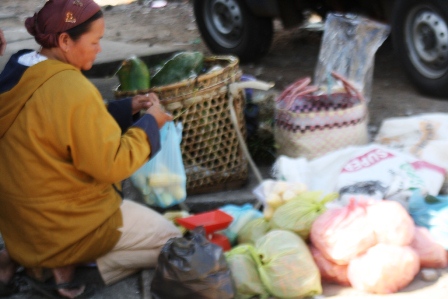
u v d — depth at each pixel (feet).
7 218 10.74
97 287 11.21
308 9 22.31
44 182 10.17
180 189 12.46
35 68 10.00
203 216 11.75
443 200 11.80
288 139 13.83
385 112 17.99
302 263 10.49
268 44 22.97
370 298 10.45
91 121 9.81
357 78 16.24
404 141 13.98
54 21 10.00
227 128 13.60
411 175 12.55
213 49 23.99
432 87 18.63
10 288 11.17
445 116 14.15
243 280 10.52
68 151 10.05
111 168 9.90
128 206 11.15
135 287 11.16
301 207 11.50
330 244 10.72
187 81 12.87
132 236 10.98
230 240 12.13
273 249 10.66
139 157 10.19
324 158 13.07
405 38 19.01
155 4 35.47
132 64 13.61
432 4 17.78
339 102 14.29
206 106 13.23
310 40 26.09
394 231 10.66
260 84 13.41
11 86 10.20
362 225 10.71
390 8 19.35
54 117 9.82
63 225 10.40
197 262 9.93
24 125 9.96
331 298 10.53
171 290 10.09
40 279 11.12
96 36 10.32
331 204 12.14
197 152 13.50
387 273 10.43
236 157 13.89
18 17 34.06
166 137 12.28
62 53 10.25
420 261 11.05
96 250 10.76
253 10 21.81
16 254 10.82
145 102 11.73
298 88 14.05
